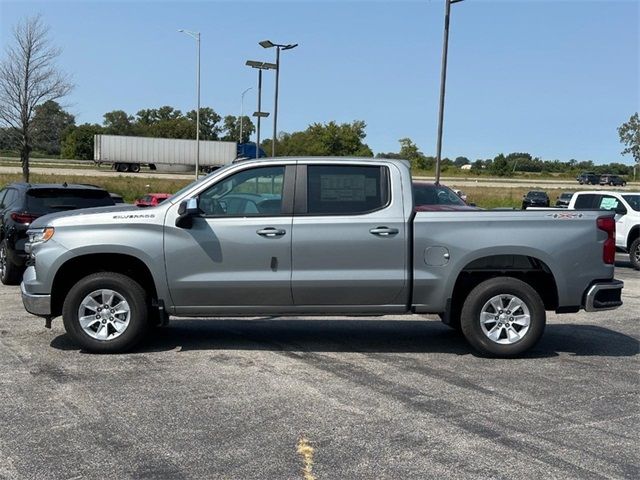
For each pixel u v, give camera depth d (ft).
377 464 14.78
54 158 437.17
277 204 23.21
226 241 22.82
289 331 27.91
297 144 230.48
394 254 23.04
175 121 440.04
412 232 23.07
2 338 25.72
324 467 14.60
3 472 14.21
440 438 16.30
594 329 29.50
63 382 20.31
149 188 145.59
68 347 24.44
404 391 19.88
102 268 24.07
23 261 37.52
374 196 23.32
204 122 437.17
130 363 22.47
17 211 37.60
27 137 106.32
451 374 21.79
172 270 22.85
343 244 22.91
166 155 234.58
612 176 263.29
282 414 17.78
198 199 23.07
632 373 22.24
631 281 47.06
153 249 22.79
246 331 27.73
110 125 469.16
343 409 18.22
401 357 23.88
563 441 16.25
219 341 25.79
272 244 22.85
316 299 23.16
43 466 14.52
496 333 23.59
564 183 286.66
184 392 19.48
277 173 23.43
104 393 19.33
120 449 15.44
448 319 23.40
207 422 17.16
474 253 23.03
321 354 24.08
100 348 23.31
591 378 21.58
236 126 416.46
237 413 17.83
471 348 25.32
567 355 24.58
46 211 37.91
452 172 349.61
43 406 18.22
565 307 23.57
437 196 48.39
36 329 27.27
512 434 16.65
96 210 23.99
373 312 23.45
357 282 22.94
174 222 22.85
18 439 15.96
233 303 23.15
